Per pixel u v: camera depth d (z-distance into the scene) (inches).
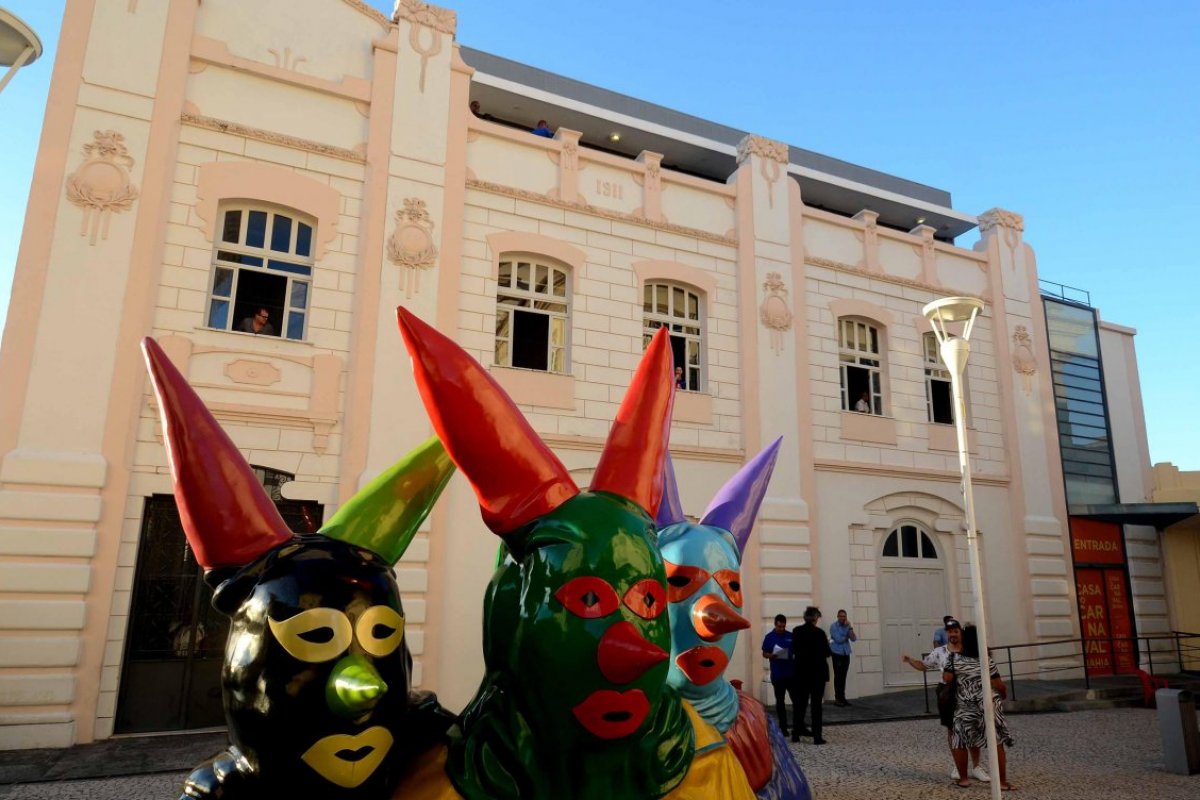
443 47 466.9
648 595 85.6
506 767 84.2
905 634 545.3
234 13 422.9
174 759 305.0
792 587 498.0
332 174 429.7
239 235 410.3
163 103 393.1
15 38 283.3
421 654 390.0
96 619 339.3
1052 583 598.2
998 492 606.5
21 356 346.9
